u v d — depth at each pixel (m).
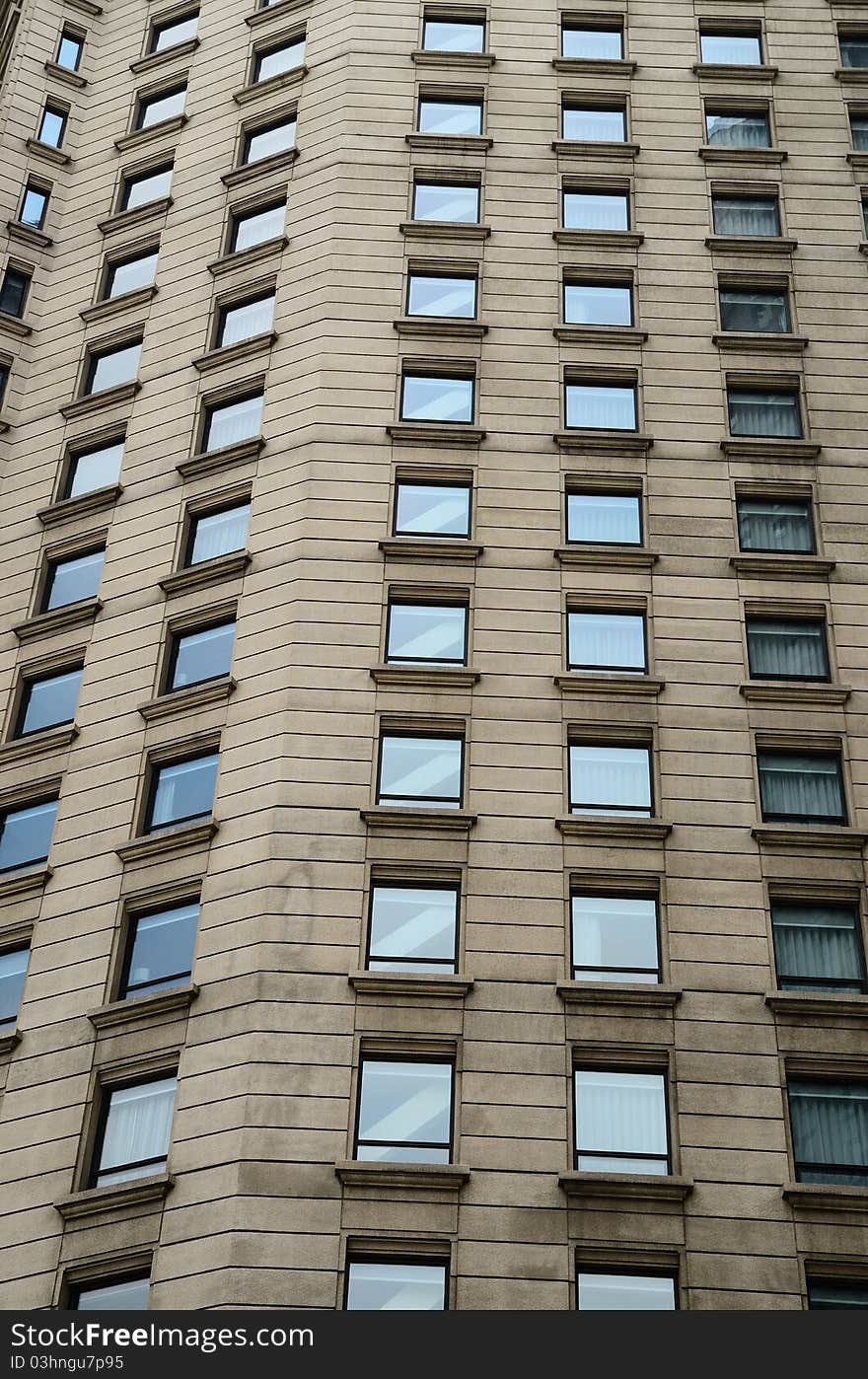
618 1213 28.53
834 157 44.31
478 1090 29.75
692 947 31.64
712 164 44.09
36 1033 32.47
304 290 41.59
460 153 43.97
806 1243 28.36
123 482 40.69
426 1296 27.86
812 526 37.91
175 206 46.31
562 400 39.44
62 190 48.91
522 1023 30.56
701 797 33.56
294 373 40.03
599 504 37.94
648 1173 29.39
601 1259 28.17
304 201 43.53
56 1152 30.73
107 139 49.88
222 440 40.50
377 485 37.72
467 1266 27.88
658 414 39.25
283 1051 30.00
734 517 37.66
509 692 34.72
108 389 42.84
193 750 35.09
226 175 45.59
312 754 33.69
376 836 32.66
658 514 37.59
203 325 42.84
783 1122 29.69
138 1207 29.23
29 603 39.97
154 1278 28.16
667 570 36.69
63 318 45.78
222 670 36.31
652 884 32.44
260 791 33.41
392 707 34.41
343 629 35.50
